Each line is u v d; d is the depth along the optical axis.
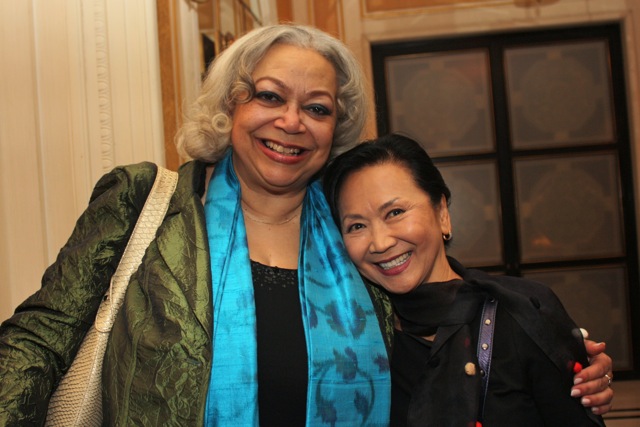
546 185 5.50
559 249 5.46
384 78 5.60
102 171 2.45
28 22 2.43
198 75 3.10
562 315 1.44
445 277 1.57
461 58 5.56
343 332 1.52
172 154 2.72
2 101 2.40
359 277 1.62
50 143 2.43
